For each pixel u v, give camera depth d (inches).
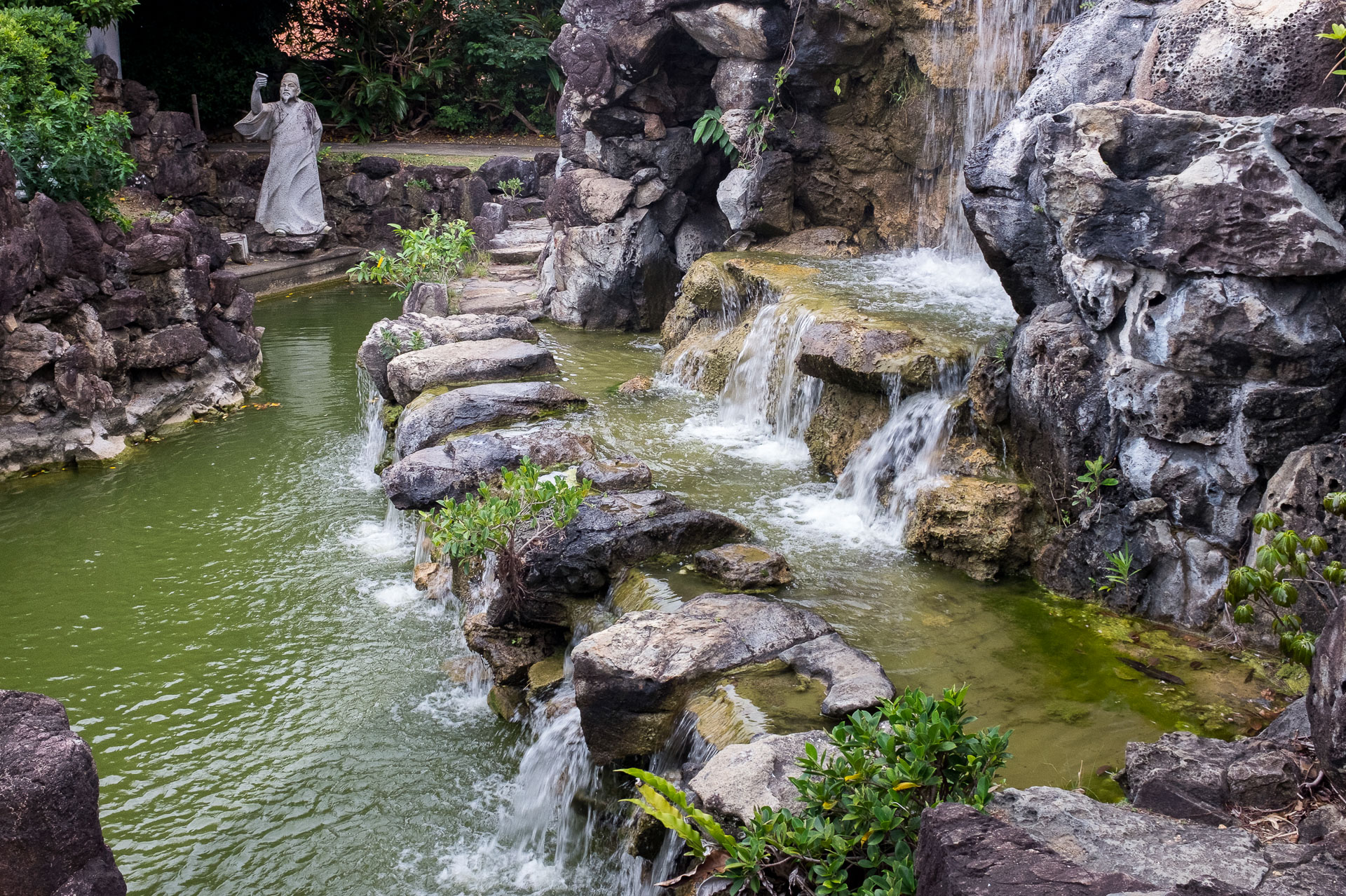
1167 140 203.5
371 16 964.0
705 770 160.4
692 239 476.1
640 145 458.3
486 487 252.4
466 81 1031.0
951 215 424.2
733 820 151.2
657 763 192.1
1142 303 209.8
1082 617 222.4
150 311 431.5
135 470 391.9
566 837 207.0
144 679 263.3
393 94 959.6
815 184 449.1
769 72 423.8
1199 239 195.3
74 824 124.5
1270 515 170.1
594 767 205.3
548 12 1048.8
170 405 435.8
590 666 195.5
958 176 420.8
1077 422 227.1
